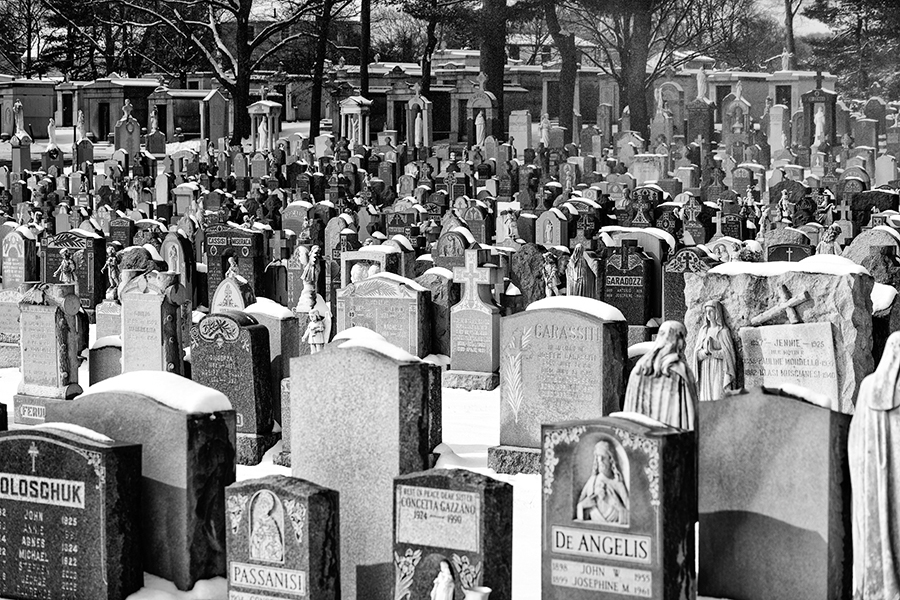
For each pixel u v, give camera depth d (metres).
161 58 94.44
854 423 10.87
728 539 11.53
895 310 18.23
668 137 70.75
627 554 10.95
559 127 70.25
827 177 50.53
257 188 47.00
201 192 45.53
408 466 12.76
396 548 11.36
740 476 11.47
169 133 79.06
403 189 50.34
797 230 29.75
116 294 24.25
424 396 12.87
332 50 99.12
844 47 92.44
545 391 16.39
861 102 89.00
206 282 28.70
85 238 29.94
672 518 10.91
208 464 12.47
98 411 12.70
